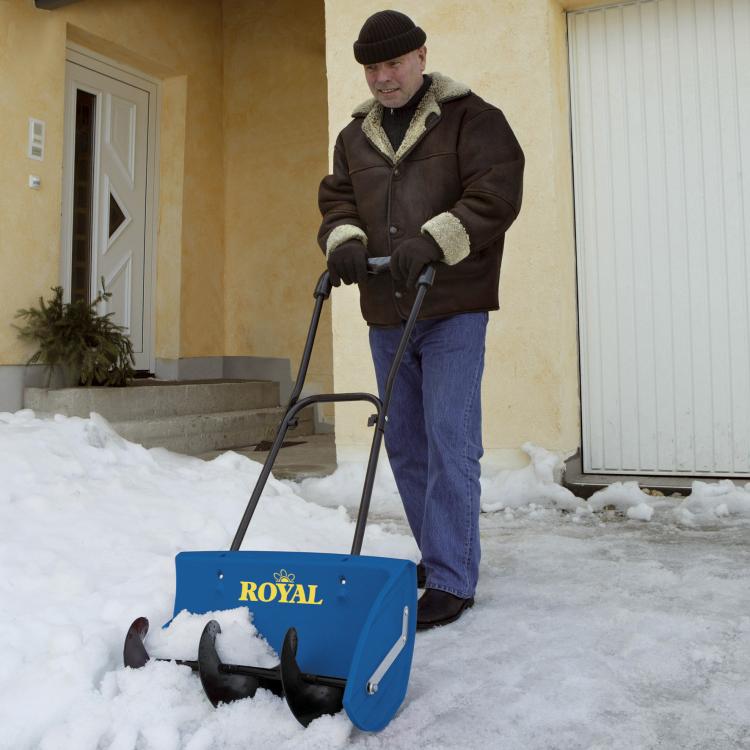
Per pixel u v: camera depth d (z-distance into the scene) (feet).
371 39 7.00
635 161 12.94
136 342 22.29
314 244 23.17
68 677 5.34
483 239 6.79
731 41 12.37
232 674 5.24
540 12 12.72
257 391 21.68
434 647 6.42
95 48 20.67
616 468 13.07
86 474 10.71
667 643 6.29
